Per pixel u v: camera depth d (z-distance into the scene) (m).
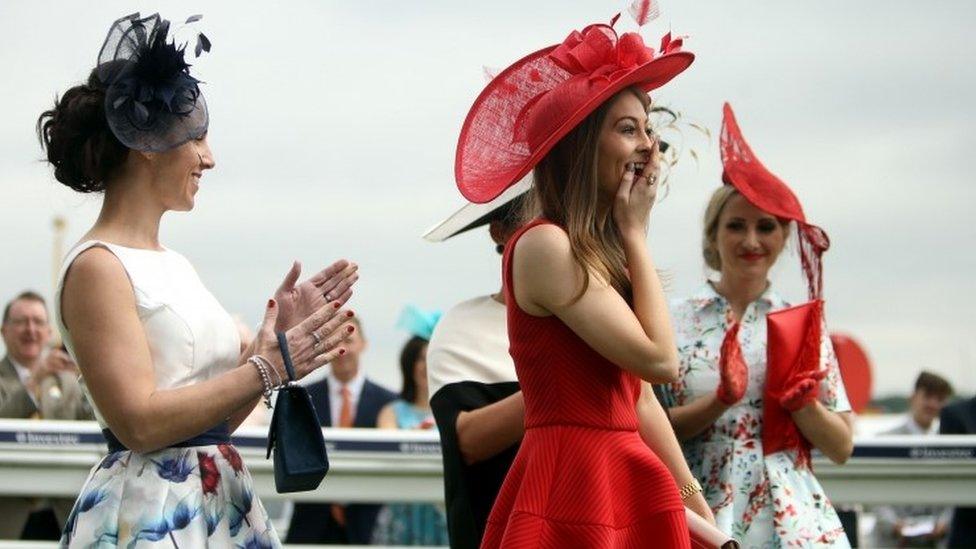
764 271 5.79
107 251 4.18
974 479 6.86
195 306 4.29
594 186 4.16
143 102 4.19
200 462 4.26
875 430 13.25
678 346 5.71
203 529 4.22
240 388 4.14
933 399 11.52
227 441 4.39
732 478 5.56
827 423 5.57
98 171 4.28
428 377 5.26
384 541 8.45
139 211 4.31
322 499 6.82
